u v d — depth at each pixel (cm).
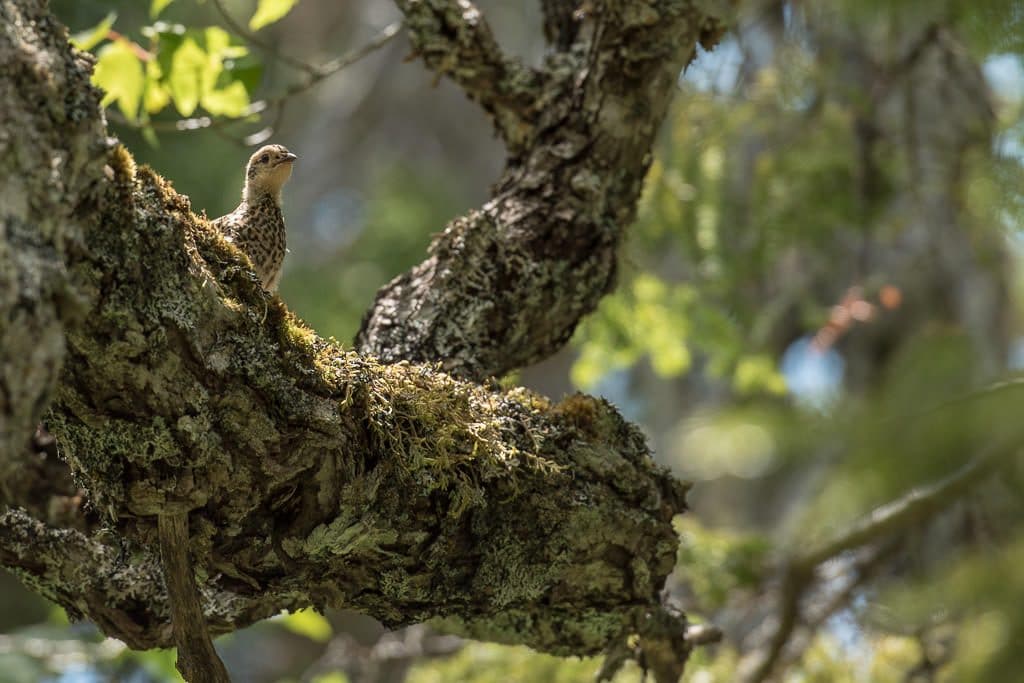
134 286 471
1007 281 1420
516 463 552
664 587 677
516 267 685
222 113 852
